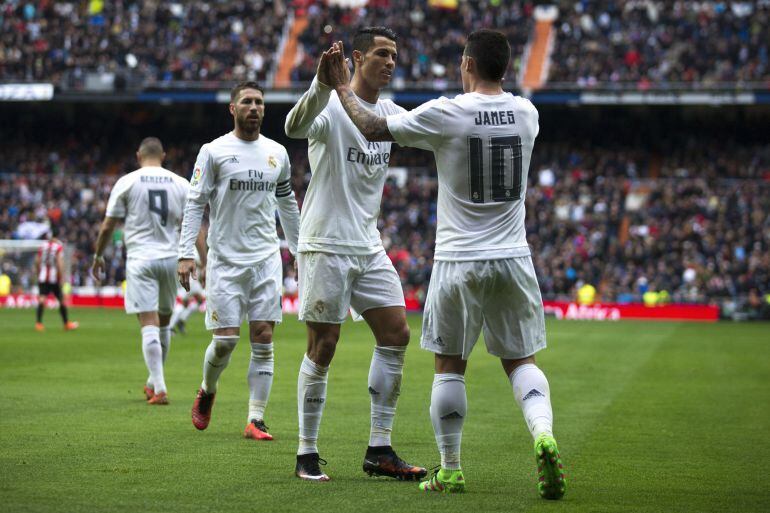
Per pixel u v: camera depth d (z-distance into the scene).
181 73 51.69
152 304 12.00
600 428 10.38
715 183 47.06
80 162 54.62
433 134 6.73
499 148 6.73
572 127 52.91
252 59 52.25
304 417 7.47
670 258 42.19
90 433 9.43
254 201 9.63
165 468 7.67
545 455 6.39
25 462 7.84
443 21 53.75
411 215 46.47
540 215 45.41
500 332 6.91
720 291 39.94
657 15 51.69
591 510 6.33
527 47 51.59
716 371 17.53
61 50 53.78
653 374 16.88
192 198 9.58
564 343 24.95
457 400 6.93
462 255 6.76
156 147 12.34
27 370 15.88
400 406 12.04
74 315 35.25
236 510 6.19
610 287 41.56
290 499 6.58
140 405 11.63
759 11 50.16
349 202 7.62
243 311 9.61
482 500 6.64
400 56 51.00
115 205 12.01
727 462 8.30
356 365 17.53
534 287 6.92
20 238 46.56
